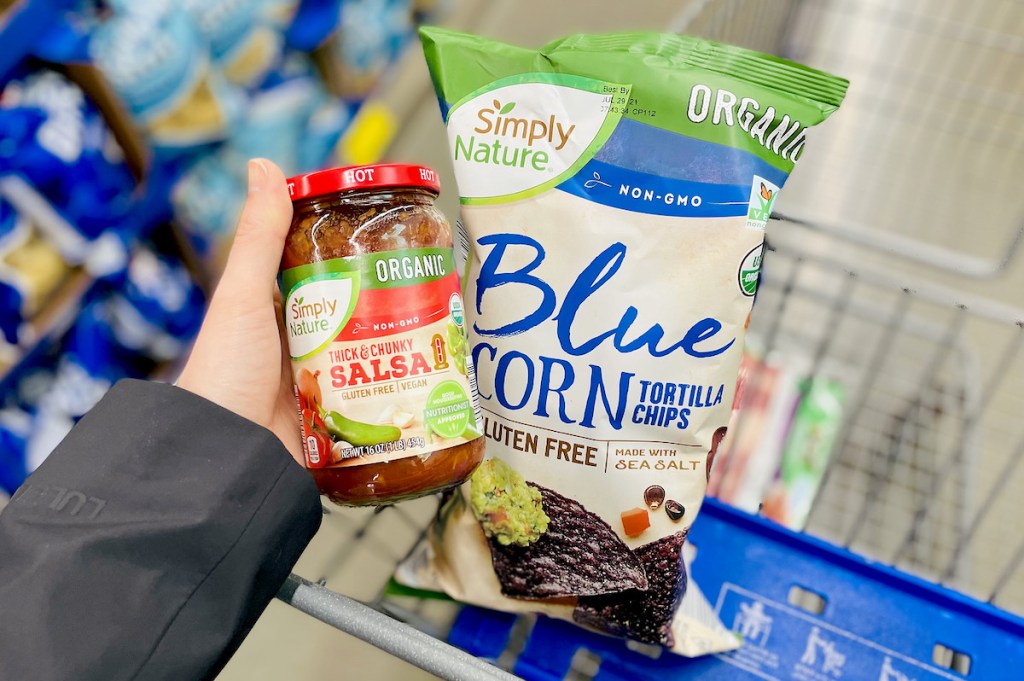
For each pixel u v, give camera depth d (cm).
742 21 136
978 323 138
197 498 54
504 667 80
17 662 47
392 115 175
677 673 81
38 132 105
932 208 151
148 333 128
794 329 133
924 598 89
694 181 64
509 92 67
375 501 59
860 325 133
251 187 62
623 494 69
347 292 57
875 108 163
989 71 161
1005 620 86
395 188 59
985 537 115
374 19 160
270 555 57
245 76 135
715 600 90
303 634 129
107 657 49
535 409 69
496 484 72
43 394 118
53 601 49
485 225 68
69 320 118
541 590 73
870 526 114
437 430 58
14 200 106
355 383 57
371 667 128
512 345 69
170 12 115
